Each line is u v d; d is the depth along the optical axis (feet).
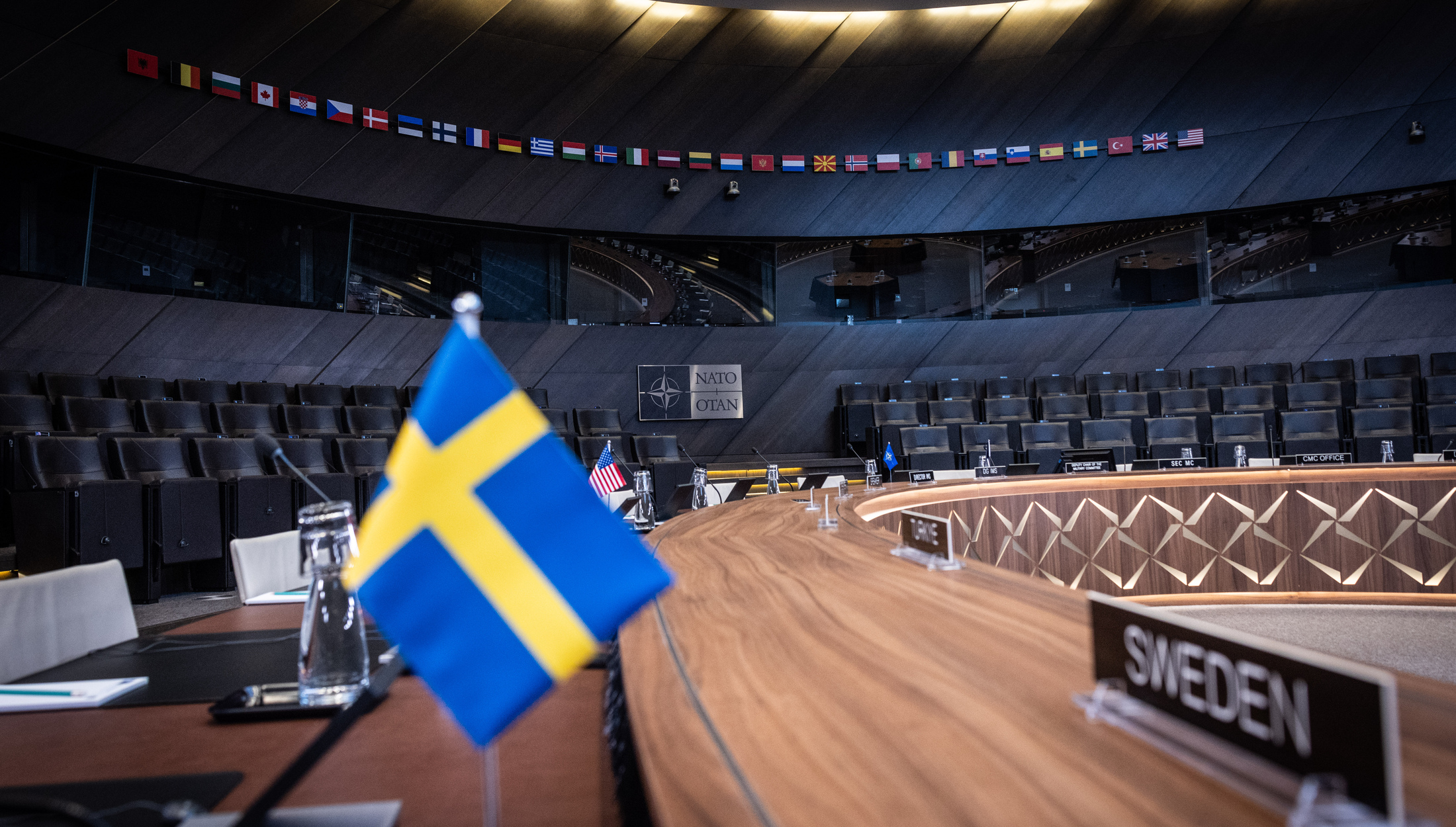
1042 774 1.77
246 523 16.01
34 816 2.39
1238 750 1.74
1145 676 2.06
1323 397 24.11
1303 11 28.78
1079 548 14.01
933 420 26.18
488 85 27.02
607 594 1.85
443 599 1.90
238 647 4.50
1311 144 28.71
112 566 5.07
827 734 2.05
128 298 21.27
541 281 28.63
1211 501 14.16
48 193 20.31
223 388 20.65
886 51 30.40
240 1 22.98
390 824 2.19
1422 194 28.14
